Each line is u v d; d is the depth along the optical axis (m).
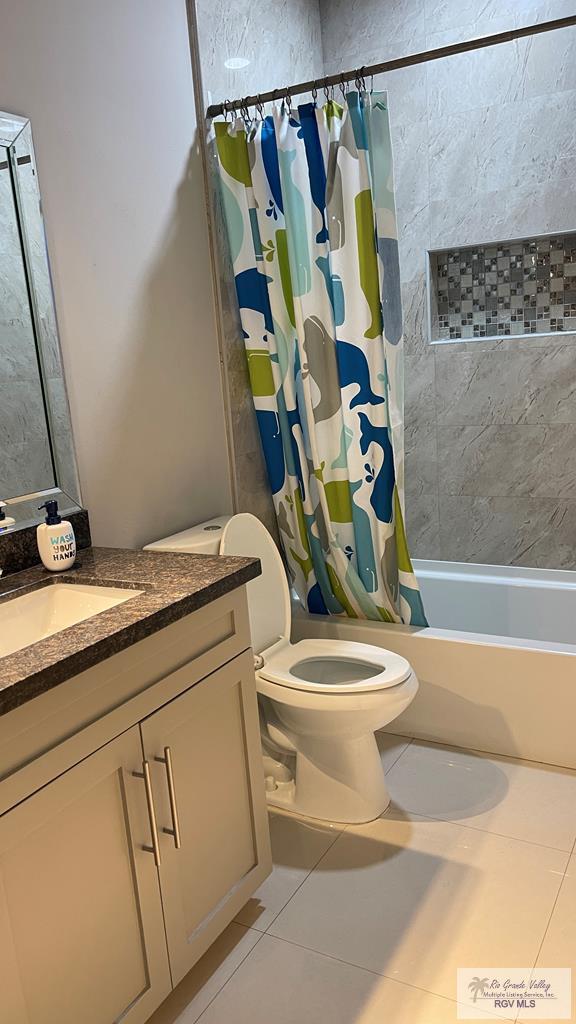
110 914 1.39
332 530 2.56
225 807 1.69
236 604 1.70
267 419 2.58
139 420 2.20
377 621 2.65
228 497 2.61
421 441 3.37
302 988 1.64
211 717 1.63
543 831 2.07
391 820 2.16
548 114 2.88
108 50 2.04
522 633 3.07
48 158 1.87
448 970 1.65
